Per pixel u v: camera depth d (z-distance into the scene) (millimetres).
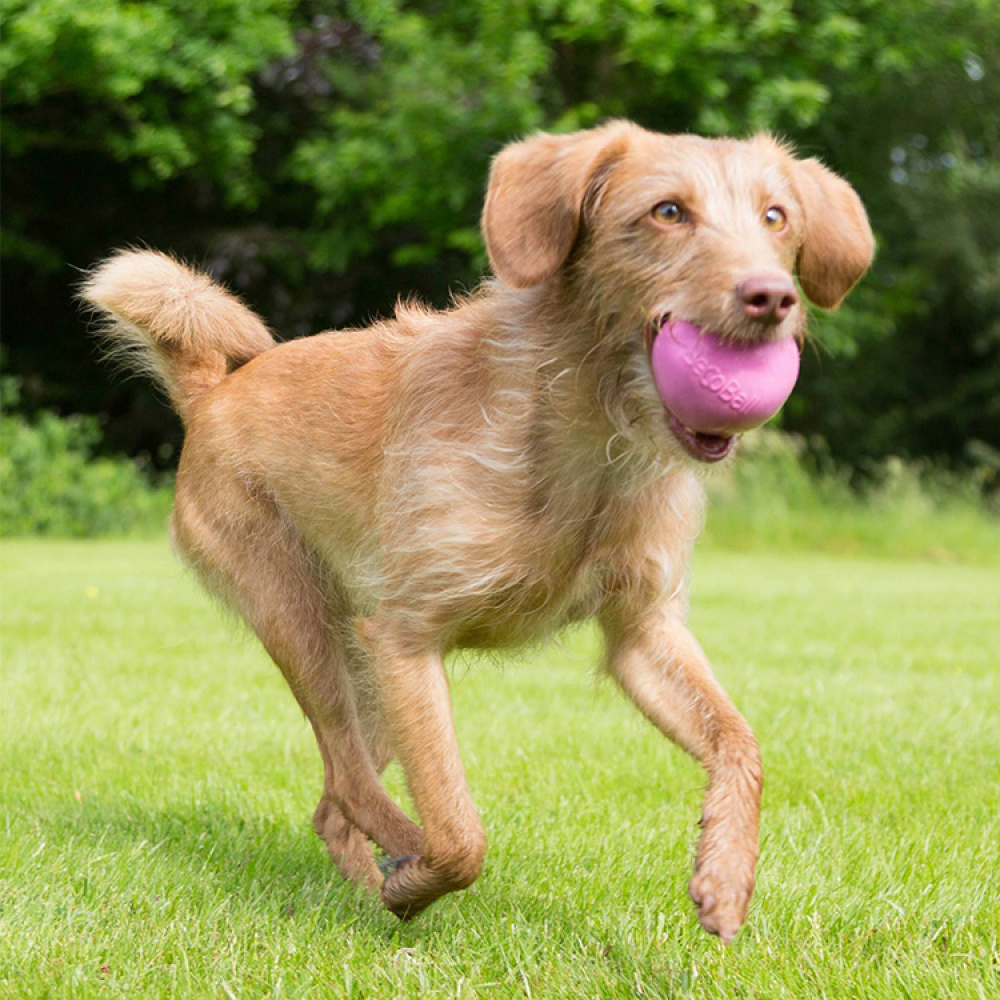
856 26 23094
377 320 5652
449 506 4441
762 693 8992
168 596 13812
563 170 4320
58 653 10148
